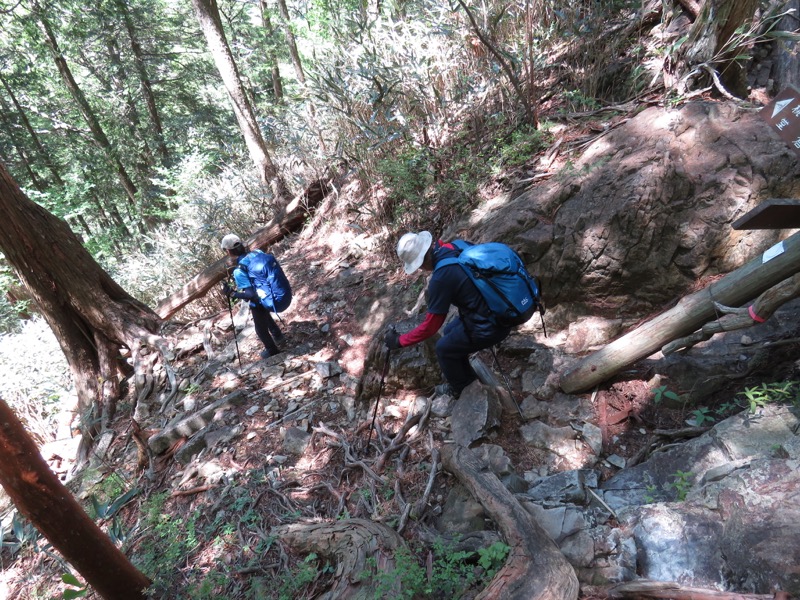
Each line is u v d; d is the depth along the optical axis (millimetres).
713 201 3561
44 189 15336
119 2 13789
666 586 2248
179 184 10312
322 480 3799
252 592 3168
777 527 2219
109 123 16109
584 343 3918
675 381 3418
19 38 14430
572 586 2336
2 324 9656
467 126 5629
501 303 3051
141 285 9305
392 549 2902
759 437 2797
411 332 3275
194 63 16125
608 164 4012
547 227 4043
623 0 5527
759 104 3766
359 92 5867
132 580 3291
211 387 5281
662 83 4680
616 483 3033
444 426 3701
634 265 3773
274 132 9062
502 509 2775
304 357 5129
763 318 2760
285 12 10812
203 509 3920
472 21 4680
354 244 6164
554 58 5770
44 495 2725
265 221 8758
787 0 3953
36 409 6461
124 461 4996
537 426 3516
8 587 4266
